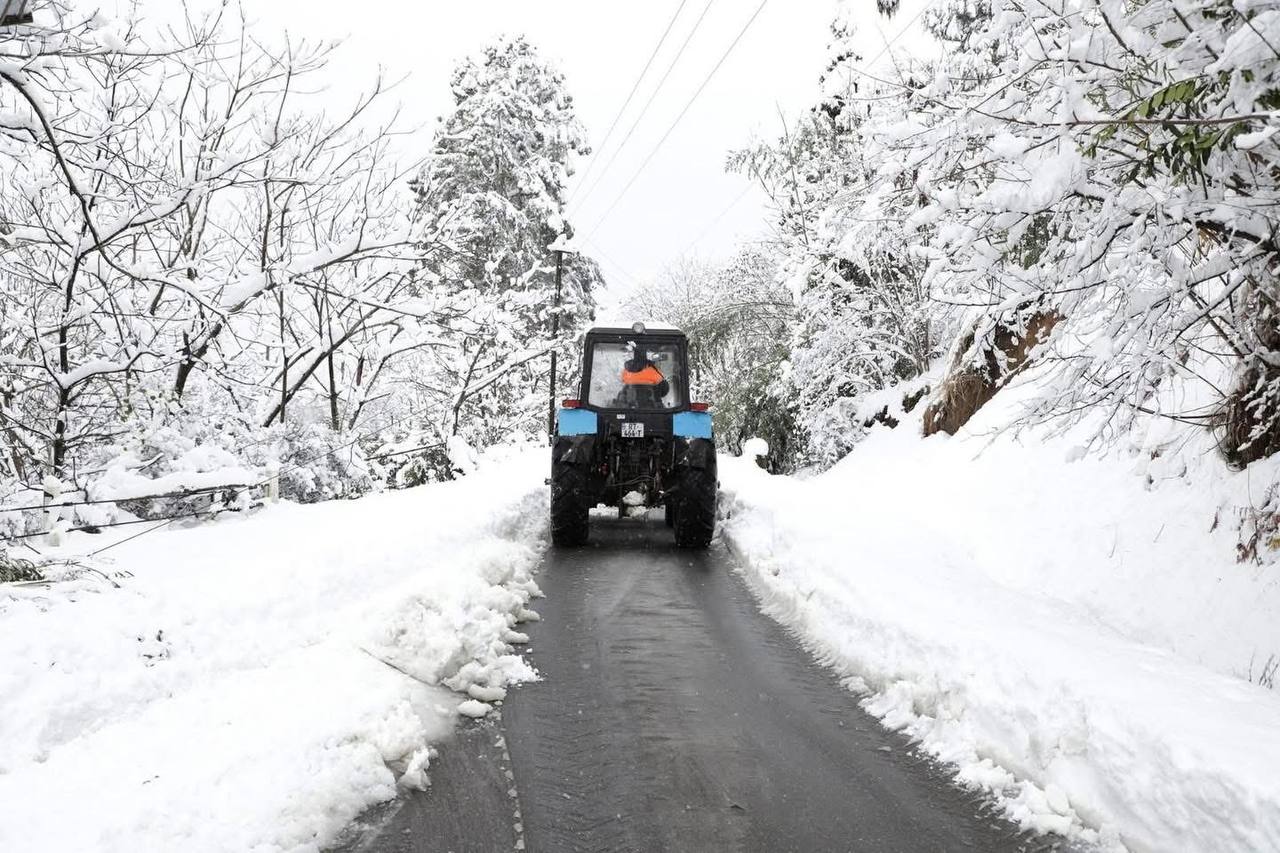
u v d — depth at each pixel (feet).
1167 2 12.57
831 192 50.67
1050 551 23.77
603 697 15.65
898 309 49.42
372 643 16.70
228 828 10.03
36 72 23.88
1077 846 10.69
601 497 32.35
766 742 13.75
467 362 55.06
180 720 12.66
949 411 38.91
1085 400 15.90
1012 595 20.20
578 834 10.75
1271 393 17.48
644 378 32.73
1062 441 28.37
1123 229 14.71
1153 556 21.13
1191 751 10.48
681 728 14.25
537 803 11.52
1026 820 11.19
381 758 12.23
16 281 31.96
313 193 37.68
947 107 16.40
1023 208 13.76
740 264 75.87
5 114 23.40
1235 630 17.95
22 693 12.15
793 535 27.68
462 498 34.86
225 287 32.58
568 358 78.38
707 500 30.19
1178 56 12.75
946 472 33.01
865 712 15.23
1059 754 12.22
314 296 40.32
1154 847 10.36
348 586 19.93
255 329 38.37
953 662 15.34
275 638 16.37
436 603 18.84
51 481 25.05
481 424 66.13
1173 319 15.14
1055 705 12.90
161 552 21.94
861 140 21.59
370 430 58.08
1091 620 18.61
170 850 9.45
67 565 18.81
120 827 9.66
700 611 22.13
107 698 12.75
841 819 11.29
